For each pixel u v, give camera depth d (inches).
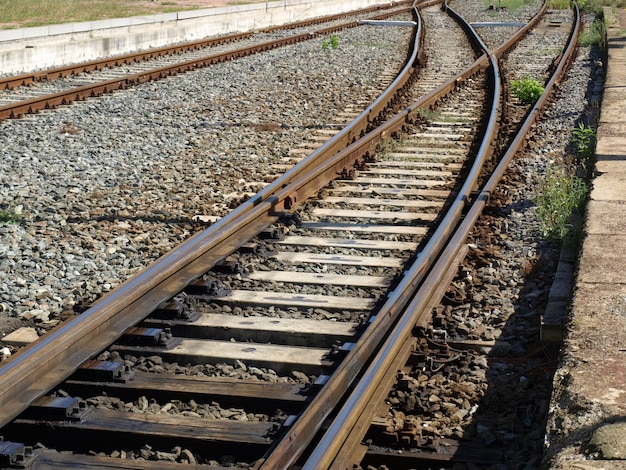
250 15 1411.2
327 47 1062.4
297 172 427.8
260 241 342.6
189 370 236.8
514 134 567.2
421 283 291.7
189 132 560.7
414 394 221.8
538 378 231.9
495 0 1957.4
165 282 281.1
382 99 642.8
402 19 1555.1
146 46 1091.9
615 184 394.9
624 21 1341.0
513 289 302.7
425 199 414.6
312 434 193.5
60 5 1512.1
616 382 199.3
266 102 673.0
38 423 202.2
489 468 191.0
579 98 717.3
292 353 242.8
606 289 259.6
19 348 254.2
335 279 301.9
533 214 388.5
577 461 166.9
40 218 373.7
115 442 199.9
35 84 737.6
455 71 881.5
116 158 486.9
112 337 241.8
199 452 196.2
